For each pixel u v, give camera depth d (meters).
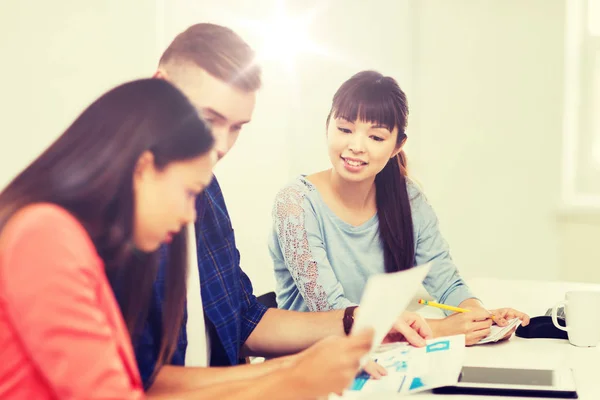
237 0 2.61
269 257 2.96
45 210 0.72
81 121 0.79
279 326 1.37
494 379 1.07
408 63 3.04
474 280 1.94
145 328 1.04
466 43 3.00
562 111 2.95
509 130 3.00
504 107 3.00
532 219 3.02
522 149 3.00
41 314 0.68
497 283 1.90
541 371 1.12
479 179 3.05
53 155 0.78
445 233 3.10
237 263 1.39
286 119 3.01
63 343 0.68
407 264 1.79
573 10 2.90
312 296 1.63
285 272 1.75
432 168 3.08
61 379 0.69
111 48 1.91
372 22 3.02
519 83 2.97
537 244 3.03
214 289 1.29
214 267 1.30
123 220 0.78
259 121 2.93
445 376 1.08
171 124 0.79
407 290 0.92
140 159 0.78
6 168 1.68
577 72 2.92
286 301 1.75
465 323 1.36
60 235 0.71
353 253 1.77
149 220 0.80
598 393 1.04
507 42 2.96
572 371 1.12
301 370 0.84
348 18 3.01
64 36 1.80
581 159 2.95
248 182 2.89
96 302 0.73
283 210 1.70
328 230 1.75
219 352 1.31
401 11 3.02
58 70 1.80
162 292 1.07
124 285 0.92
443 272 1.78
